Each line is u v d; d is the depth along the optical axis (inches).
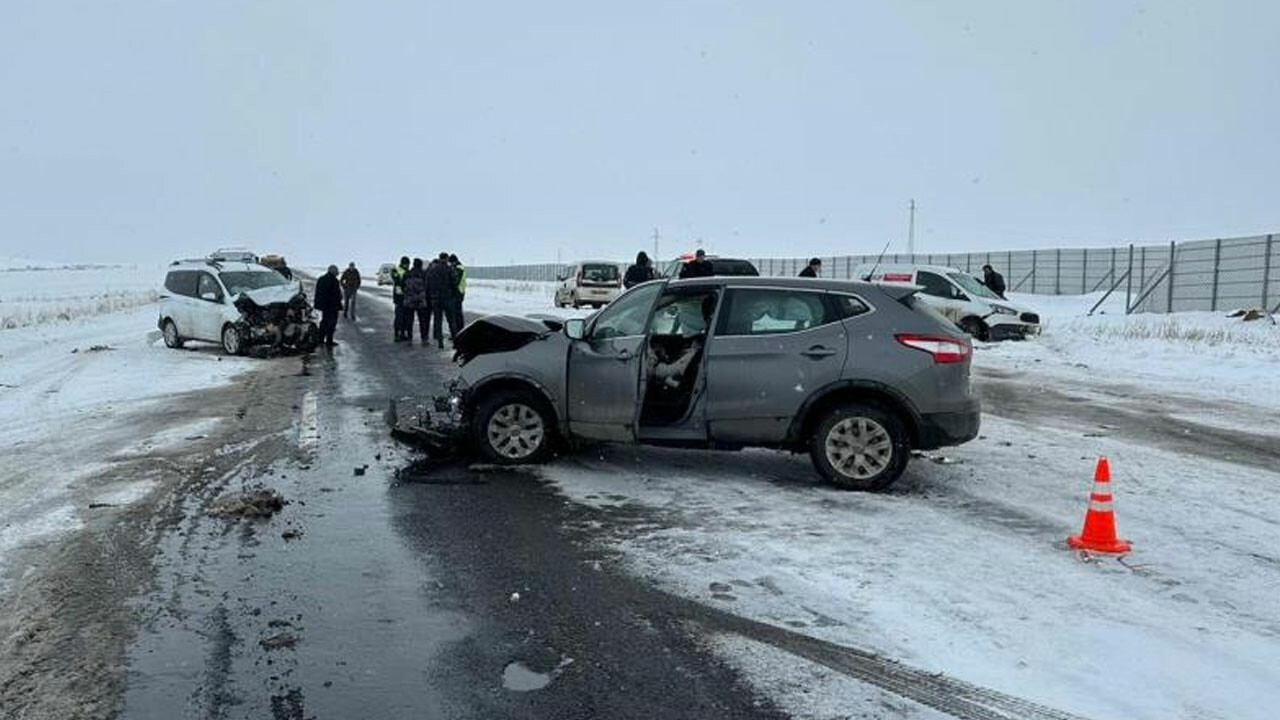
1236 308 1110.4
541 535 242.5
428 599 198.4
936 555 225.3
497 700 154.3
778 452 345.1
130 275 3735.2
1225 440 381.4
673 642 176.7
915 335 283.6
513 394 319.3
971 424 285.3
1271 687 158.1
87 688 157.5
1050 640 176.7
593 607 193.8
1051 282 1705.2
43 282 2891.2
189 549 229.9
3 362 664.4
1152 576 211.2
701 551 229.0
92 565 217.6
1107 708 151.1
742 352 290.0
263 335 692.7
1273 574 212.8
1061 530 246.4
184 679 160.9
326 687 158.4
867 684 159.6
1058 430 403.5
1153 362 684.1
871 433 286.2
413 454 338.6
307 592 201.8
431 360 664.4
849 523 251.9
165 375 585.0
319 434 377.1
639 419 300.8
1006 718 148.3
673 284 304.3
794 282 297.0
